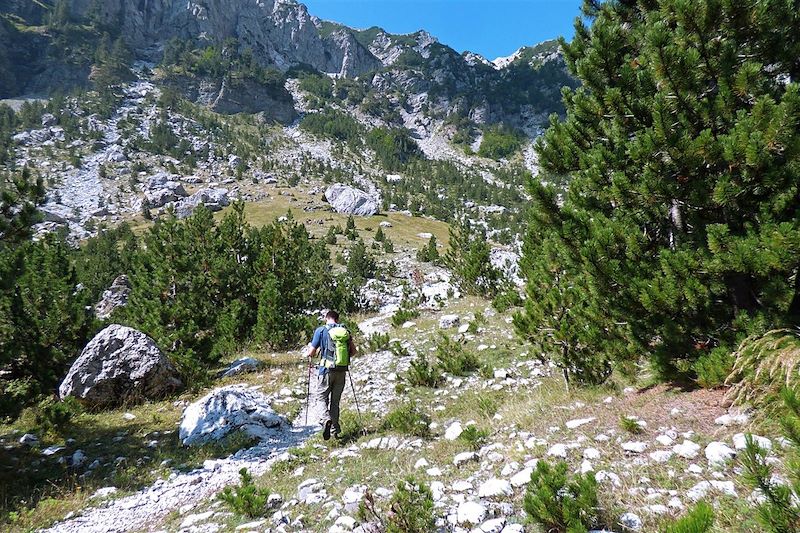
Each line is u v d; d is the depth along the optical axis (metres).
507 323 18.00
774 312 6.04
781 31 6.69
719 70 6.85
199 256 23.08
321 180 173.00
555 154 9.09
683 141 6.52
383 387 12.59
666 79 6.91
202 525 5.77
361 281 50.12
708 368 6.37
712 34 6.84
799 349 4.92
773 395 5.06
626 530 3.81
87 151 156.12
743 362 5.70
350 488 6.13
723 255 6.11
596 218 7.84
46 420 10.52
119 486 7.90
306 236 38.84
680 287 6.70
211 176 158.75
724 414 5.62
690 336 7.02
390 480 6.21
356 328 20.72
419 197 173.88
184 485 7.68
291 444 9.41
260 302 21.23
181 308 17.53
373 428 9.11
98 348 13.51
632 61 8.50
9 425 10.86
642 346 7.61
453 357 13.38
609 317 7.98
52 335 15.23
